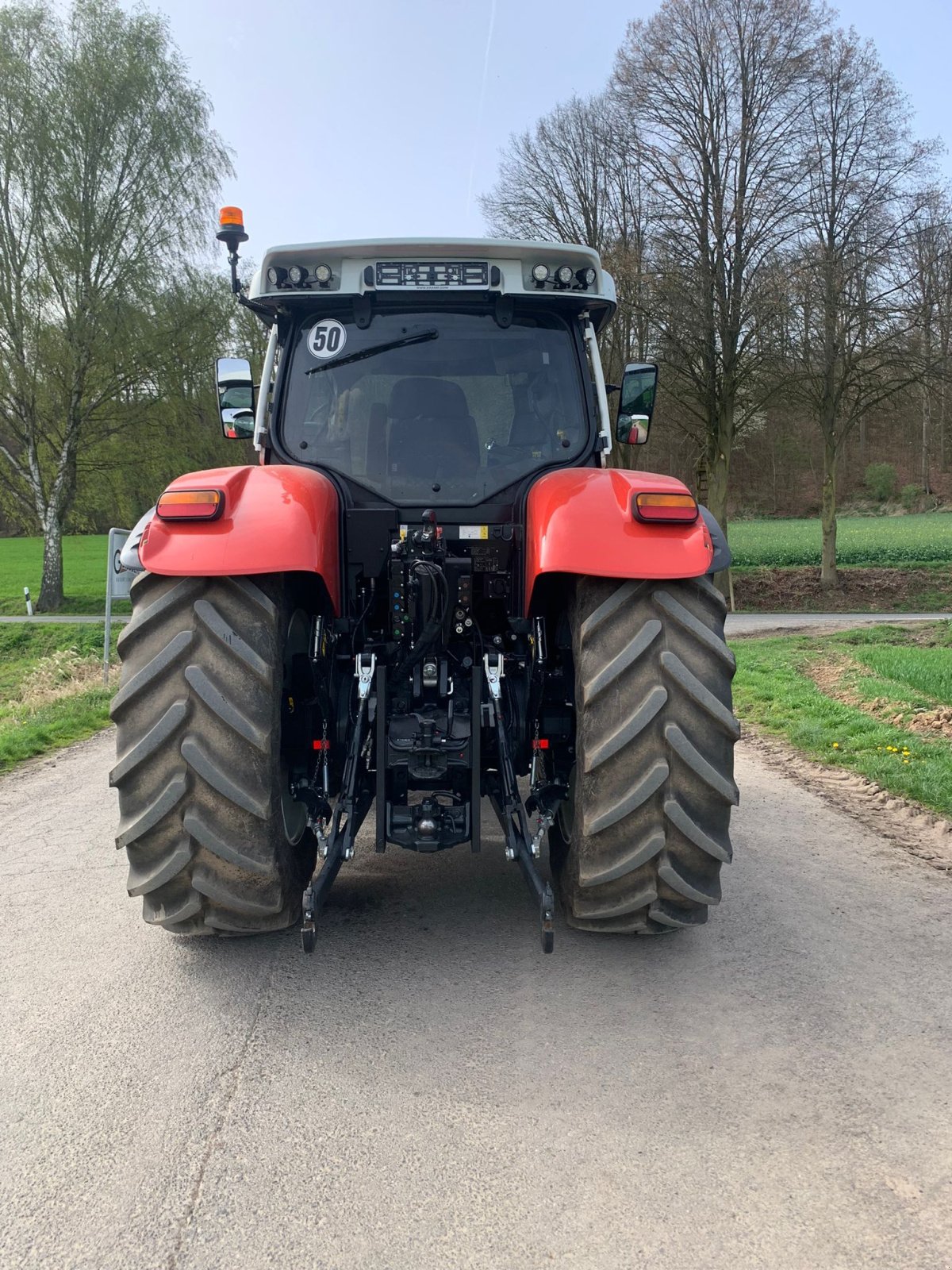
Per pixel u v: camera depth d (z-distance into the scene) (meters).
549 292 3.69
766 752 6.91
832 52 21.14
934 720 7.52
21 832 5.08
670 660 2.80
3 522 70.75
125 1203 2.02
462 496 3.63
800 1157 2.15
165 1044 2.68
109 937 3.46
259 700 2.77
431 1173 2.11
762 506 71.69
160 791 2.77
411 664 3.21
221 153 27.67
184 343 27.11
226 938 3.40
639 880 2.90
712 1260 1.85
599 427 3.79
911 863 4.26
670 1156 2.16
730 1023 2.76
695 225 21.91
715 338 22.55
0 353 26.78
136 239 26.89
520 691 3.41
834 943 3.34
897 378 24.38
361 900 3.75
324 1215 1.98
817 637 17.36
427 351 3.75
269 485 3.00
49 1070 2.54
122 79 25.72
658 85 21.55
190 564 2.75
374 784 3.23
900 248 22.02
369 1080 2.47
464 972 3.11
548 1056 2.58
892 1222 1.95
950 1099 2.38
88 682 11.46
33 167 25.88
